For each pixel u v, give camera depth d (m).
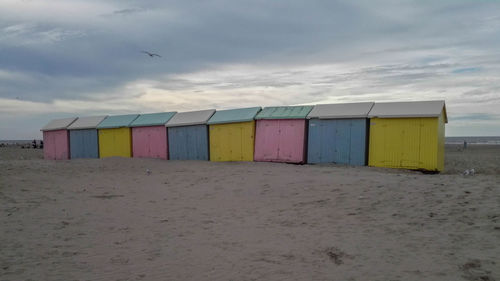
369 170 12.71
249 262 4.70
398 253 4.79
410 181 9.13
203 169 14.28
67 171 13.77
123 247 5.37
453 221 5.93
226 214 7.37
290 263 4.63
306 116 15.18
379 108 14.11
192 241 5.64
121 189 10.32
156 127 18.97
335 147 14.70
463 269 4.16
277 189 9.38
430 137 12.95
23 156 26.86
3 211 7.40
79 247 5.36
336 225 6.26
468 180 8.75
